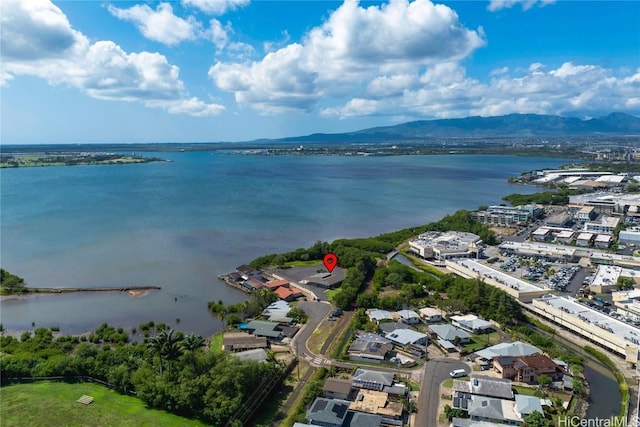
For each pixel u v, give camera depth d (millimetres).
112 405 87562
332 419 80000
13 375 97000
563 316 125062
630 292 143750
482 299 135000
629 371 101312
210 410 83188
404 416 85000
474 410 83250
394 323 125438
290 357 108875
